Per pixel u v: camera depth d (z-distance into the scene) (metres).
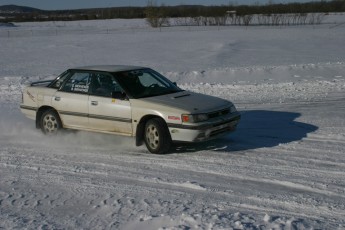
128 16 131.62
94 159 7.34
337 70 17.64
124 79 8.10
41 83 9.44
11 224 4.77
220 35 42.94
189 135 7.24
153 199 5.37
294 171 6.32
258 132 8.79
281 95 13.23
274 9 95.00
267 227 4.28
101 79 8.27
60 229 4.64
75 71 8.66
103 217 4.92
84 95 8.33
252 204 5.14
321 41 34.75
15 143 8.58
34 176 6.48
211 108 7.52
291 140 8.07
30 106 9.08
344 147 7.49
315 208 4.97
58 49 32.66
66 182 6.16
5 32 61.53
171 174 6.39
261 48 29.73
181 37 41.72
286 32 45.50
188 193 5.58
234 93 13.93
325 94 13.05
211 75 17.55
